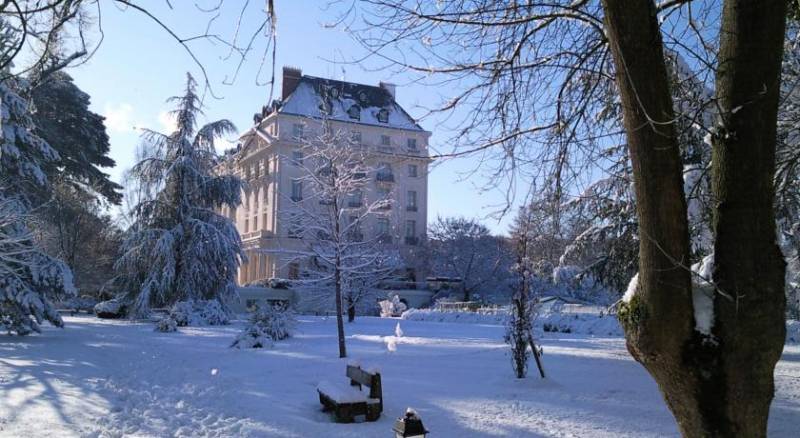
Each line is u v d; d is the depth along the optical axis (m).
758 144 4.40
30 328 20.64
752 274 4.27
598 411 8.70
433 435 7.42
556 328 29.30
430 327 30.83
